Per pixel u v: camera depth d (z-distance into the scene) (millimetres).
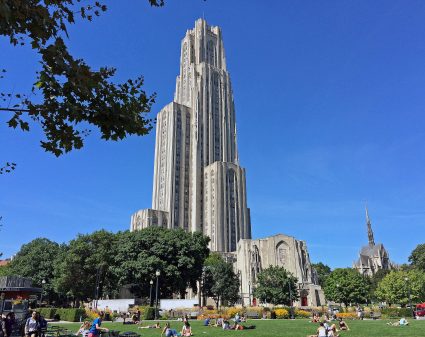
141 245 75938
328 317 52344
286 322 49156
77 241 77000
